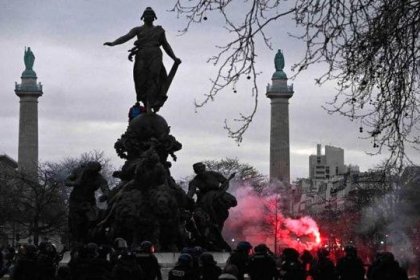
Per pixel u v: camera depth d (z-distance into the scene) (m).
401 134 28.50
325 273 38.88
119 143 58.03
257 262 34.72
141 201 53.88
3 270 56.34
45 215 178.12
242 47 26.25
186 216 56.25
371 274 35.97
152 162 53.94
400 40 27.23
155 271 36.41
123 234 54.22
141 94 58.88
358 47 27.19
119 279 32.94
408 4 27.05
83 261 32.50
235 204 56.69
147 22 58.88
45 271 33.47
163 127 58.06
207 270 32.97
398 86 27.84
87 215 55.12
